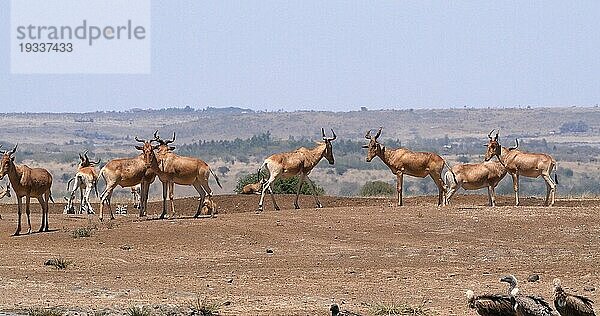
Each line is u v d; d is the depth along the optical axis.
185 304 49.81
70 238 75.81
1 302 50.31
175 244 73.50
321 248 72.12
